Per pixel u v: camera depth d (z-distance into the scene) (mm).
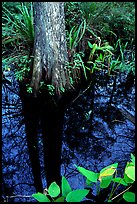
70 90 3496
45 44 3166
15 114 3346
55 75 3270
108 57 4312
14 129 3121
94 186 2232
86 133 3066
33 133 3076
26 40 3742
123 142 2904
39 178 2463
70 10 4562
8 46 4320
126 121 3254
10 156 2746
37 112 3340
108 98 3646
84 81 3873
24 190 2318
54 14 3076
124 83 3953
